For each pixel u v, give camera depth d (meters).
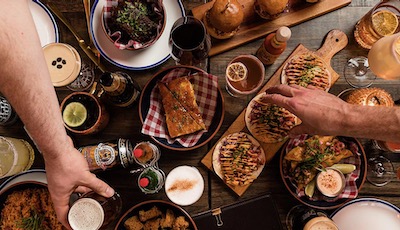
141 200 1.30
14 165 1.23
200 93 1.29
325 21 1.33
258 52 1.31
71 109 1.25
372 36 1.27
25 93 0.83
